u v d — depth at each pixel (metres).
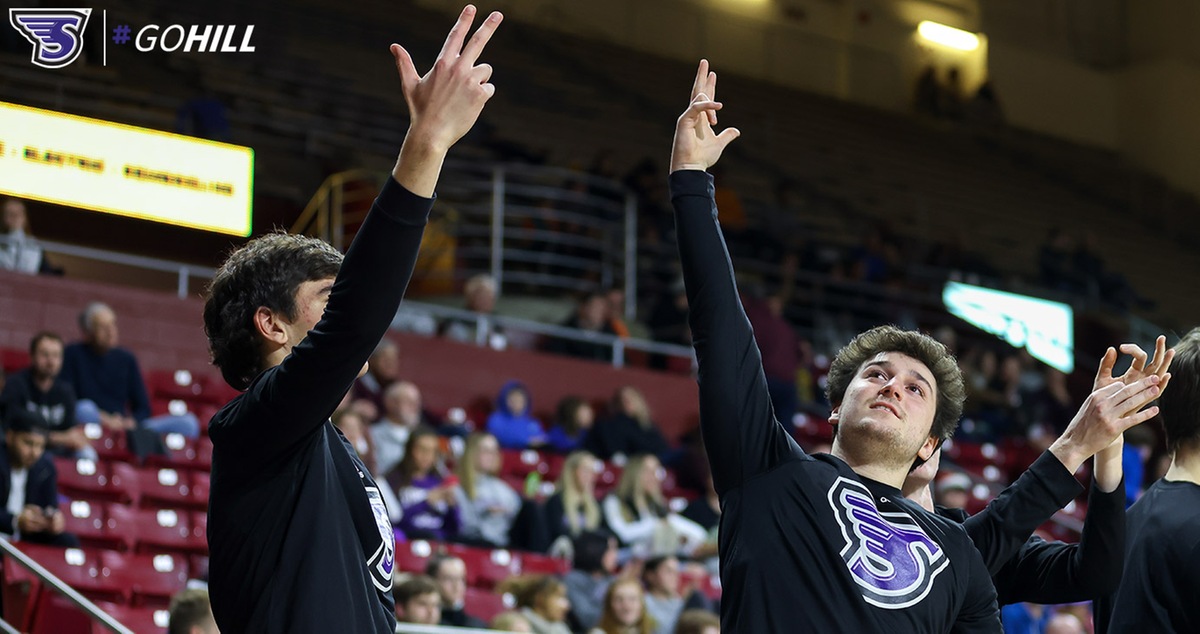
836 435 3.84
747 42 28.00
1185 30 30.02
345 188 17.41
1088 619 10.66
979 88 29.11
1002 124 28.98
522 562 10.57
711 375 3.59
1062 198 27.59
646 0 27.19
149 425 11.67
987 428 16.72
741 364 3.60
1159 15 30.36
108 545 10.01
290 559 2.92
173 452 11.73
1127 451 14.03
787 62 28.27
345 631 2.90
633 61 26.03
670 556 10.05
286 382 2.85
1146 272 26.73
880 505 3.54
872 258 20.02
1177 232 28.23
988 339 19.61
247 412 2.92
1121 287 22.11
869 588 3.39
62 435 10.44
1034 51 30.25
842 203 24.66
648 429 13.71
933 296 19.50
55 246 13.66
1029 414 17.05
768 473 3.56
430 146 2.86
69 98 16.61
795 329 17.88
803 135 26.25
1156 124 29.77
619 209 17.55
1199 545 3.92
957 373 3.88
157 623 8.89
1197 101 29.77
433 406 14.40
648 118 24.55
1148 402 3.93
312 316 3.13
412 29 23.03
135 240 16.67
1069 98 30.23
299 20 21.47
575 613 9.61
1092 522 3.96
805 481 3.53
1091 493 3.98
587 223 17.30
